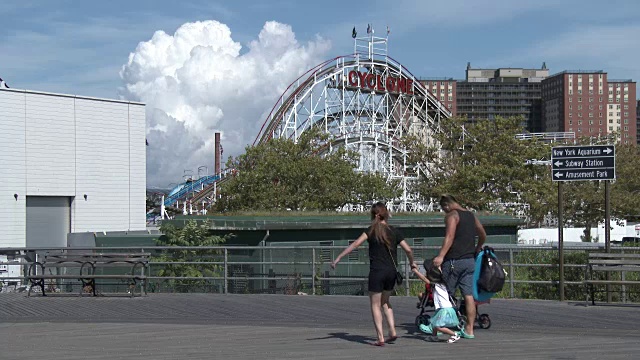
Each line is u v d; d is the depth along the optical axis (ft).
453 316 39.88
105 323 48.96
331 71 270.67
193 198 282.15
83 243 122.93
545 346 38.47
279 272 73.36
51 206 131.85
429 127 288.71
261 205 218.59
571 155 54.70
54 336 43.78
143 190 144.36
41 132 129.59
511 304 54.54
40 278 63.00
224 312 53.52
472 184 203.92
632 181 252.21
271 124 264.72
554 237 209.97
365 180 236.02
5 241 124.77
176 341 41.55
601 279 59.82
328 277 70.59
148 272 70.69
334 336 42.50
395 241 39.01
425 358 35.45
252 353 37.47
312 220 99.14
